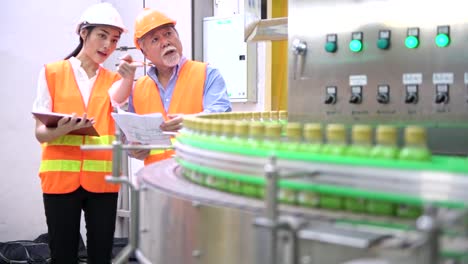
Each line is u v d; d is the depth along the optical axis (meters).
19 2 3.83
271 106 3.67
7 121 3.84
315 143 1.14
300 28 1.93
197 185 1.34
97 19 2.54
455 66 1.63
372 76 1.78
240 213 1.05
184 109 2.71
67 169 2.49
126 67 2.56
